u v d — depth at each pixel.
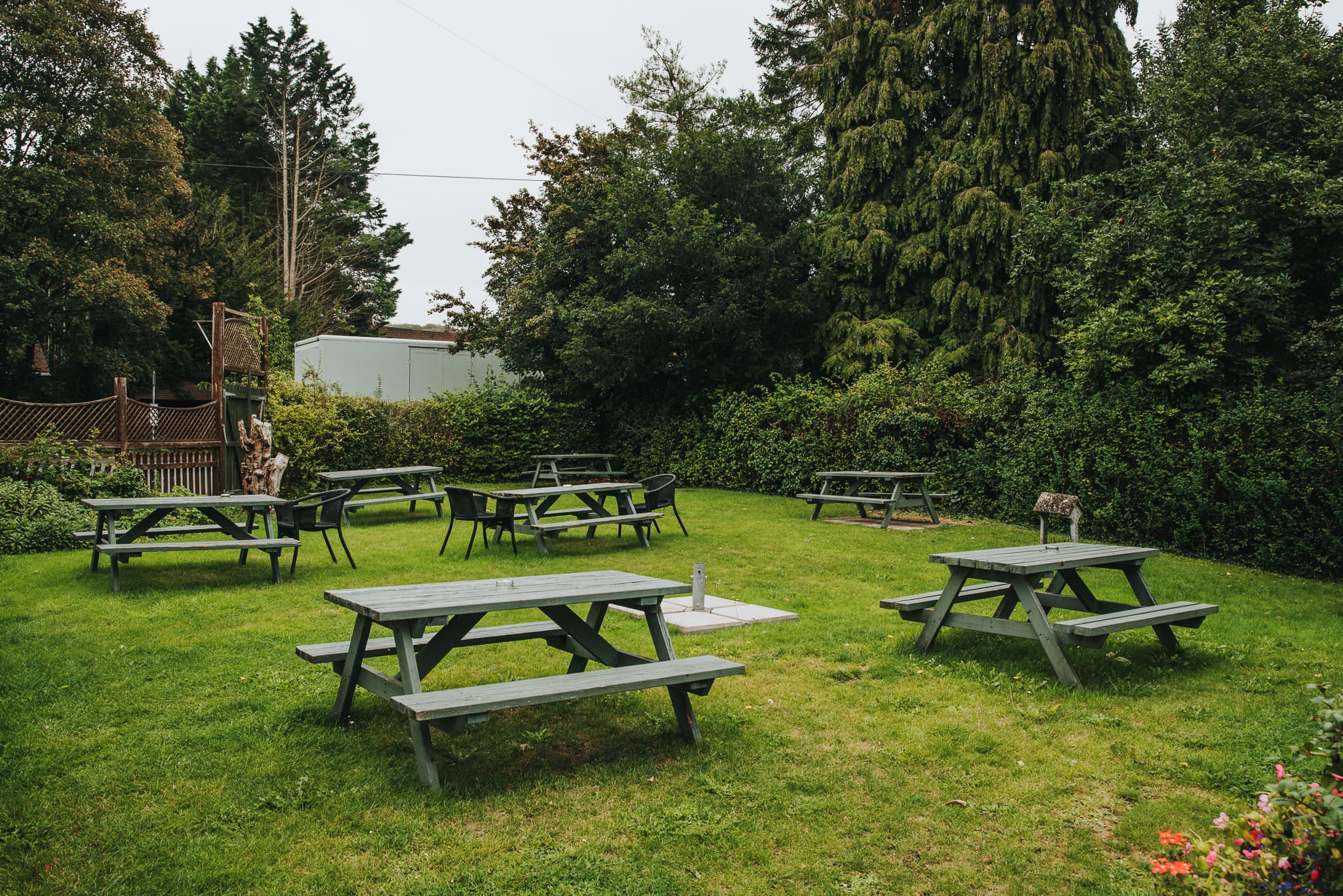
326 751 3.71
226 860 2.78
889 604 5.48
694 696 4.54
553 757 3.71
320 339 19.84
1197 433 9.48
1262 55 11.38
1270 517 8.82
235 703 4.32
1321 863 2.13
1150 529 10.02
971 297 15.59
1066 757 3.75
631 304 16.42
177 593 7.16
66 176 21.62
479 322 21.02
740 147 17.88
